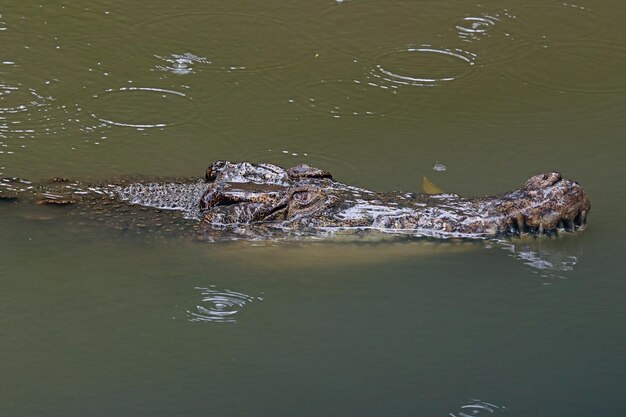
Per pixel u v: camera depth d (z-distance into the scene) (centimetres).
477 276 1115
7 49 1697
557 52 1755
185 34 1772
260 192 1206
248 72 1666
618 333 1023
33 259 1138
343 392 938
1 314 1043
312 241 1164
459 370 971
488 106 1589
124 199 1257
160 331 1026
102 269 1127
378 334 1025
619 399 927
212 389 940
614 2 1933
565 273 1120
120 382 947
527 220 1154
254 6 1881
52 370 962
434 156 1437
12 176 1332
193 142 1462
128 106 1555
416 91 1628
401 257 1144
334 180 1288
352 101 1594
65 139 1455
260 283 1110
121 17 1822
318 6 1888
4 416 895
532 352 996
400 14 1866
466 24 1838
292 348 1002
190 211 1228
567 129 1518
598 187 1333
